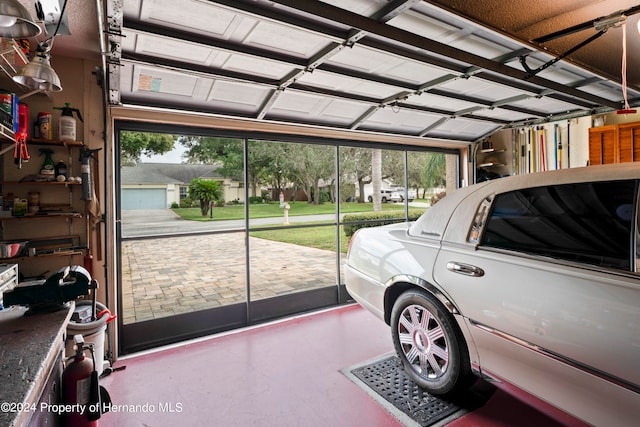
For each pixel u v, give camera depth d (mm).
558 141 5293
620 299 1342
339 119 3939
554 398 1559
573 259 1562
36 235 2672
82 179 2635
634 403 1274
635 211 1453
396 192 16625
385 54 2455
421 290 2322
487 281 1835
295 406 2254
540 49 2471
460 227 2131
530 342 1612
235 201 14453
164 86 2826
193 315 3480
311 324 3750
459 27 2277
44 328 1363
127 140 7852
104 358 2840
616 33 2377
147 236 3271
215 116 3303
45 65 1869
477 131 5160
